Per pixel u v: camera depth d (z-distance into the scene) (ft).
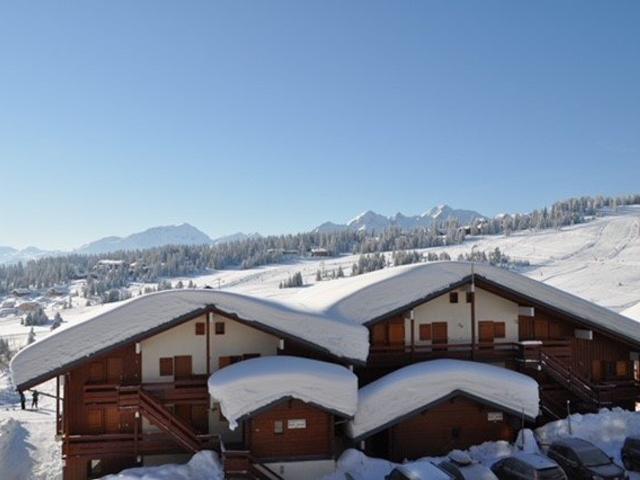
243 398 87.20
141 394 92.79
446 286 107.55
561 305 111.24
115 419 96.73
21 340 485.97
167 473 86.63
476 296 113.70
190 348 99.25
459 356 110.11
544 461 83.56
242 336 100.78
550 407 110.42
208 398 96.02
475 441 100.78
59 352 89.97
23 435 127.03
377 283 107.55
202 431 98.12
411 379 96.89
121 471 91.50
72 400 95.25
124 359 97.35
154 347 98.22
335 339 98.07
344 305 105.50
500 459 90.63
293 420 91.71
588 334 112.68
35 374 88.79
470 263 108.99
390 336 110.52
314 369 91.20
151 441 94.07
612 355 116.88
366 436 94.22
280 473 90.38
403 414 95.45
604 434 101.19
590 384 110.01
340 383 90.84
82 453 93.09
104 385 94.22
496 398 97.91
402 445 99.14
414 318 111.75
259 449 90.74
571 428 101.71
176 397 95.25
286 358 95.40
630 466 91.91
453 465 84.69
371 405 95.25
